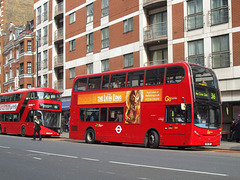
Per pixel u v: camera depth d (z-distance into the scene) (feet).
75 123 68.23
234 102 68.28
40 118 86.89
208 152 49.32
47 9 136.46
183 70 50.96
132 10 91.71
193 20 75.31
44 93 89.10
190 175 25.86
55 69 128.67
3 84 178.81
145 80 56.18
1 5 182.91
